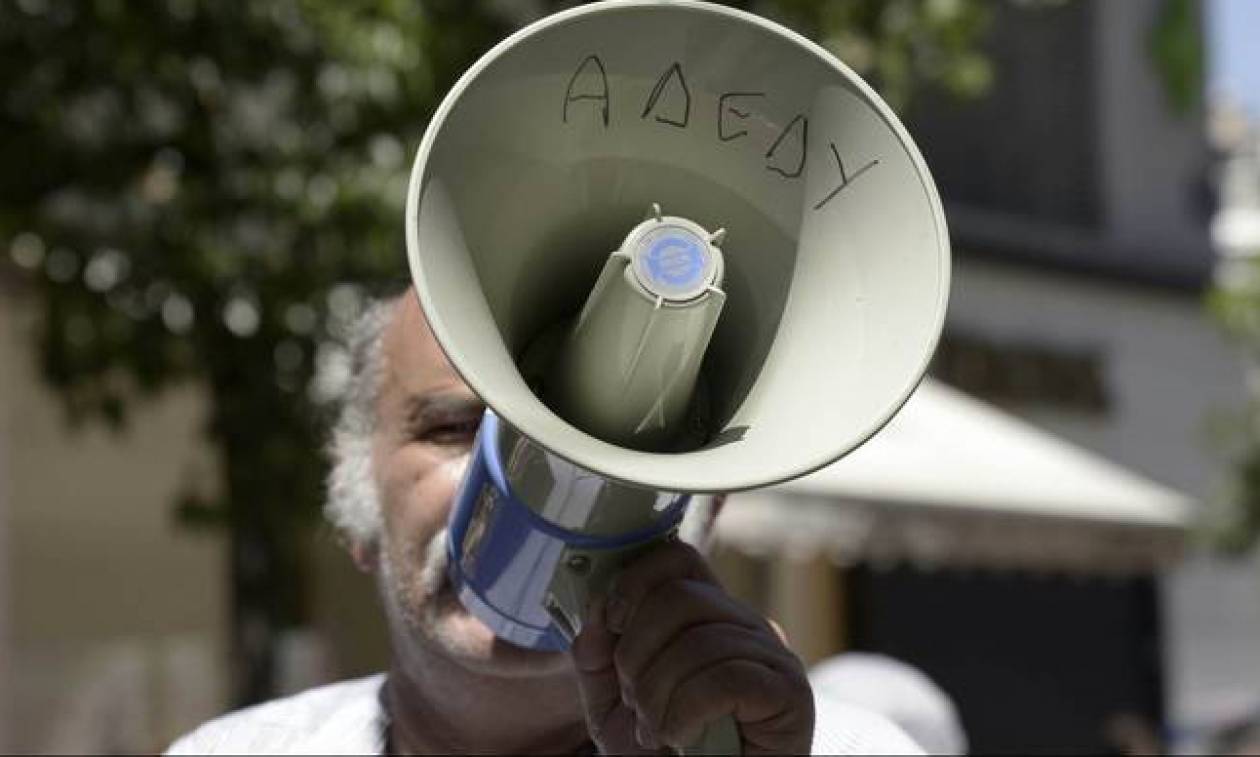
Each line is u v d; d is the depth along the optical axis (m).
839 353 2.80
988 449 14.16
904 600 19.53
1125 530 14.16
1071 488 14.00
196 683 14.02
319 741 4.27
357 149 10.24
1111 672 22.78
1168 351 25.91
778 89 2.92
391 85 10.22
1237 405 26.64
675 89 2.92
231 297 10.27
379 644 15.13
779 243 2.95
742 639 2.83
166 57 10.20
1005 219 24.08
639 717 2.89
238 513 10.58
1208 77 26.94
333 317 10.07
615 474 2.50
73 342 10.38
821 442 2.63
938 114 23.59
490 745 4.04
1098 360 24.86
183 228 10.22
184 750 4.36
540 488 2.90
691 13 2.85
